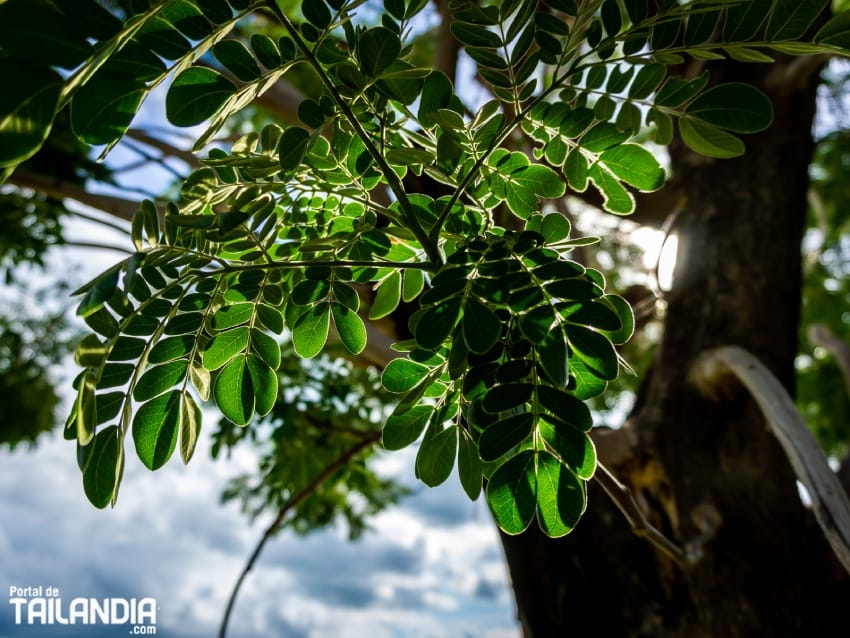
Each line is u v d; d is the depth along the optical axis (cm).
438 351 40
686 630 76
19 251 137
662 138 43
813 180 218
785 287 90
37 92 23
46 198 131
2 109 23
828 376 230
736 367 77
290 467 123
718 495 80
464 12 36
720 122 40
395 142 42
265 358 43
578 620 80
